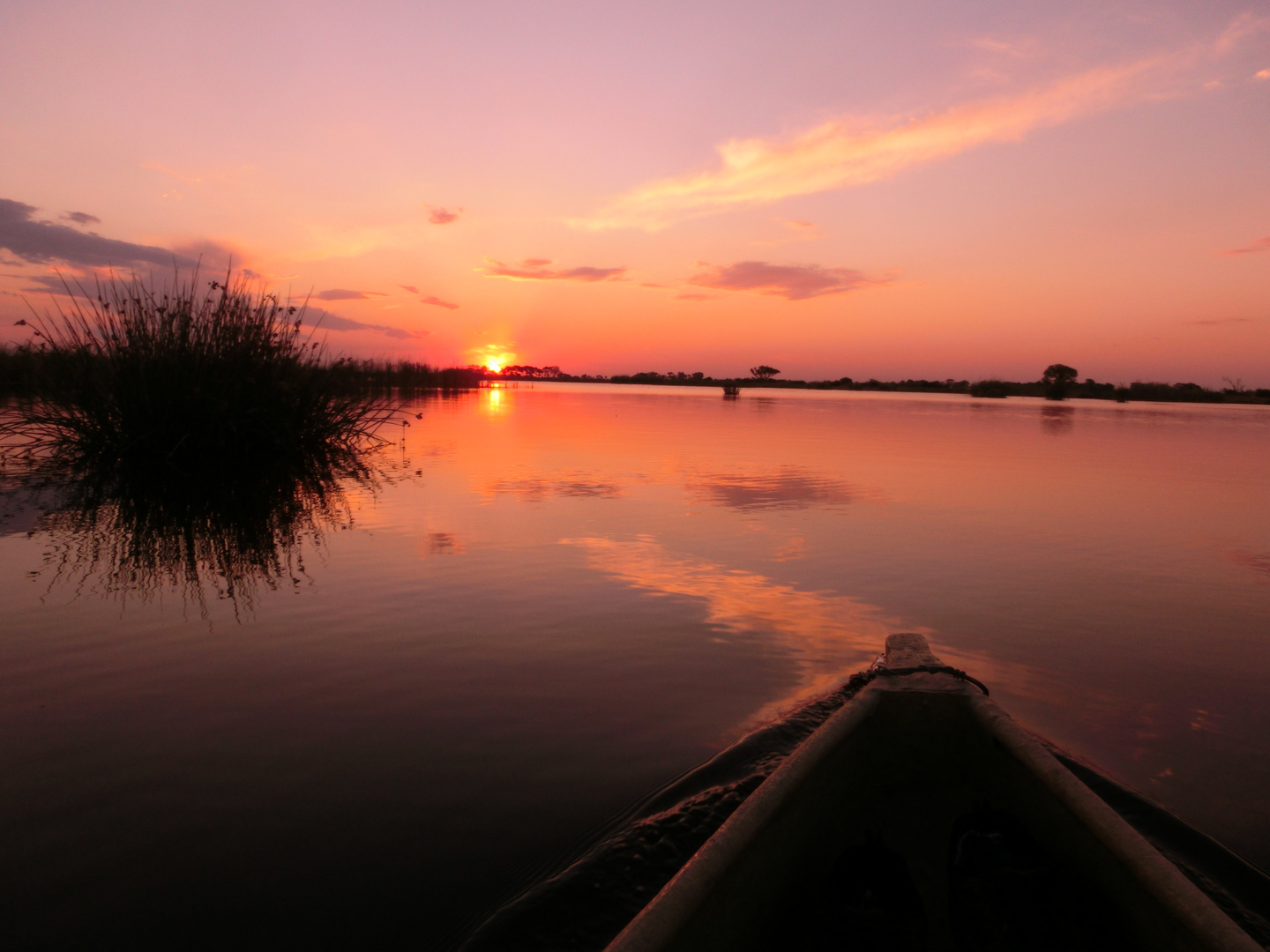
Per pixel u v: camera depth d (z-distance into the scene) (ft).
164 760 7.38
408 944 5.00
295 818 6.41
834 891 5.10
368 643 10.61
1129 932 4.61
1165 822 6.32
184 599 12.49
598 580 13.83
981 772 6.48
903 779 6.61
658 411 78.02
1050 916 4.97
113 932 5.08
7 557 14.75
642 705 8.64
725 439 43.98
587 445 38.96
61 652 10.12
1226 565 15.47
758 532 18.03
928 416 76.64
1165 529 19.22
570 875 5.63
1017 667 9.94
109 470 24.91
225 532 17.30
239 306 28.12
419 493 23.07
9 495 20.76
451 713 8.42
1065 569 14.97
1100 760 7.48
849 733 6.06
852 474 28.86
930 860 5.90
